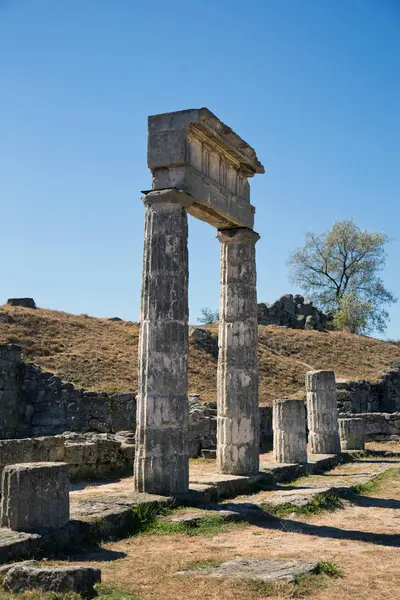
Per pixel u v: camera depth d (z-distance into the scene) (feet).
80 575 24.45
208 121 49.11
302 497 47.06
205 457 76.48
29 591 23.66
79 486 55.83
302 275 248.11
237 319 56.34
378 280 242.78
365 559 31.30
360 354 171.94
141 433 44.60
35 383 96.73
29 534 29.32
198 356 135.74
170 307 45.55
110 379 115.24
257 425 55.57
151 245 46.52
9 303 149.79
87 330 139.64
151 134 48.42
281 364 149.79
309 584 26.25
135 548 32.81
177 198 46.39
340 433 87.30
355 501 50.11
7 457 51.49
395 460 79.77
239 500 47.11
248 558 30.25
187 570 28.22
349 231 244.01
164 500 40.98
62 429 94.89
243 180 58.39
